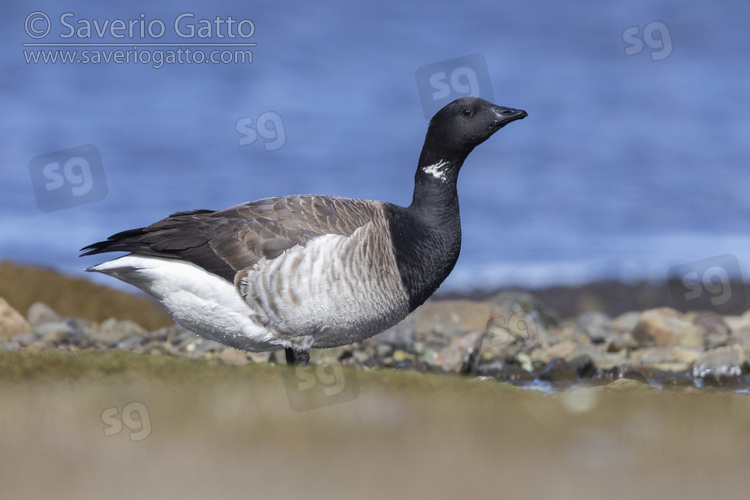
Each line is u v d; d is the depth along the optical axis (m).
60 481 5.21
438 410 6.98
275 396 7.20
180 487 5.14
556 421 6.66
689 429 6.43
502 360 13.56
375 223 9.79
